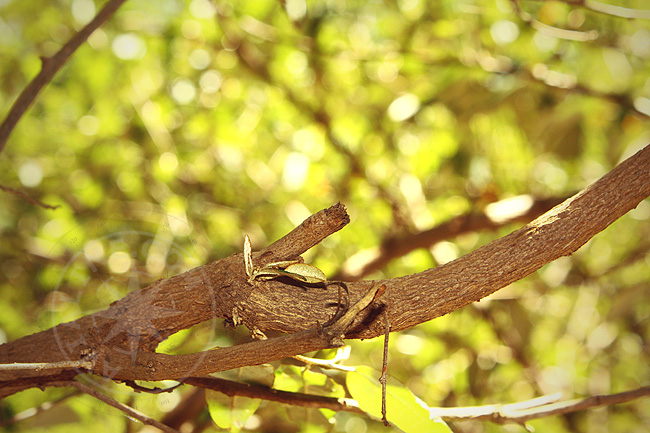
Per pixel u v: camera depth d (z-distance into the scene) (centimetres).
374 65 168
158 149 177
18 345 75
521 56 167
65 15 190
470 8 157
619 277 198
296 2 147
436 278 70
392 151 167
